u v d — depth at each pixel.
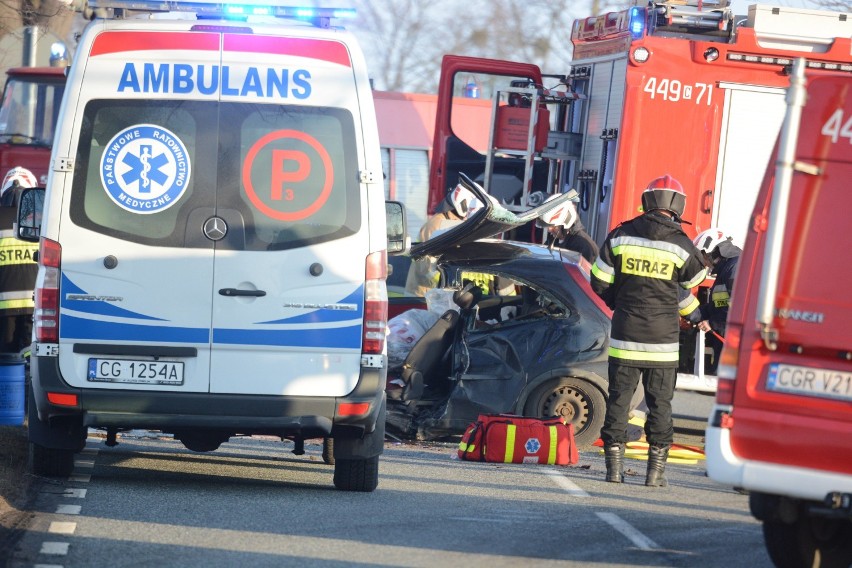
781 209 18.62
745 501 28.38
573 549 21.75
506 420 32.81
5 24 57.25
